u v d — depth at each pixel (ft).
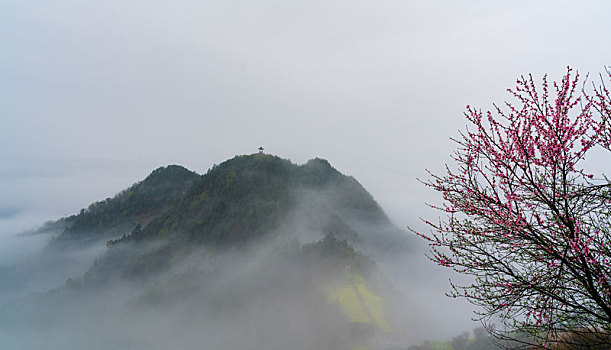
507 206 17.49
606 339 17.29
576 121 17.42
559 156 17.17
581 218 17.38
